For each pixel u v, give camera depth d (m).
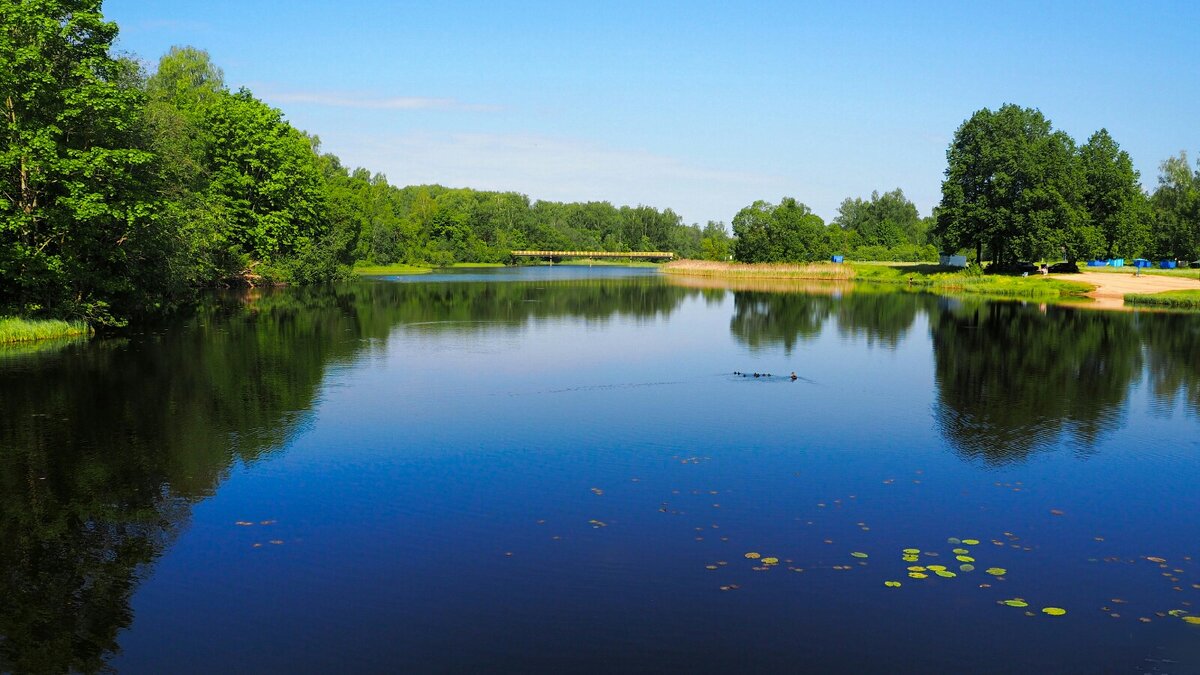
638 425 23.05
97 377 29.38
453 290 80.62
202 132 72.69
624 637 11.05
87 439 21.11
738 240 156.12
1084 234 93.38
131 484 17.53
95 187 36.22
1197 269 107.81
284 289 78.19
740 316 56.25
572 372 31.77
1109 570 13.32
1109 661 10.49
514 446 20.72
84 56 37.00
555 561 13.53
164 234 43.78
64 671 10.23
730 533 14.83
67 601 12.13
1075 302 69.38
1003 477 18.45
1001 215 93.88
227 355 34.84
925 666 10.37
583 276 121.56
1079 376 31.55
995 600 12.20
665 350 38.22
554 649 10.75
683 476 18.28
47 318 39.00
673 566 13.34
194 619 11.59
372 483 17.66
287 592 12.41
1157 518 15.80
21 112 34.59
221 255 71.38
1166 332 46.56
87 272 38.31
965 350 38.75
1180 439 21.88
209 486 17.42
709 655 10.61
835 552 13.95
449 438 21.48
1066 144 102.56
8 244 34.09
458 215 160.62
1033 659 10.53
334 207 100.50
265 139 75.94
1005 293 81.25
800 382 30.02
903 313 59.19
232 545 14.20
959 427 23.06
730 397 27.11
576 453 20.11
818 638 11.05
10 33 34.31
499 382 29.47
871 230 193.38
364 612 11.76
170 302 52.59
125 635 11.15
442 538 14.53
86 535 14.68
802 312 59.88
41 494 16.89
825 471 18.80
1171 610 11.90
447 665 10.37
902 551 14.03
